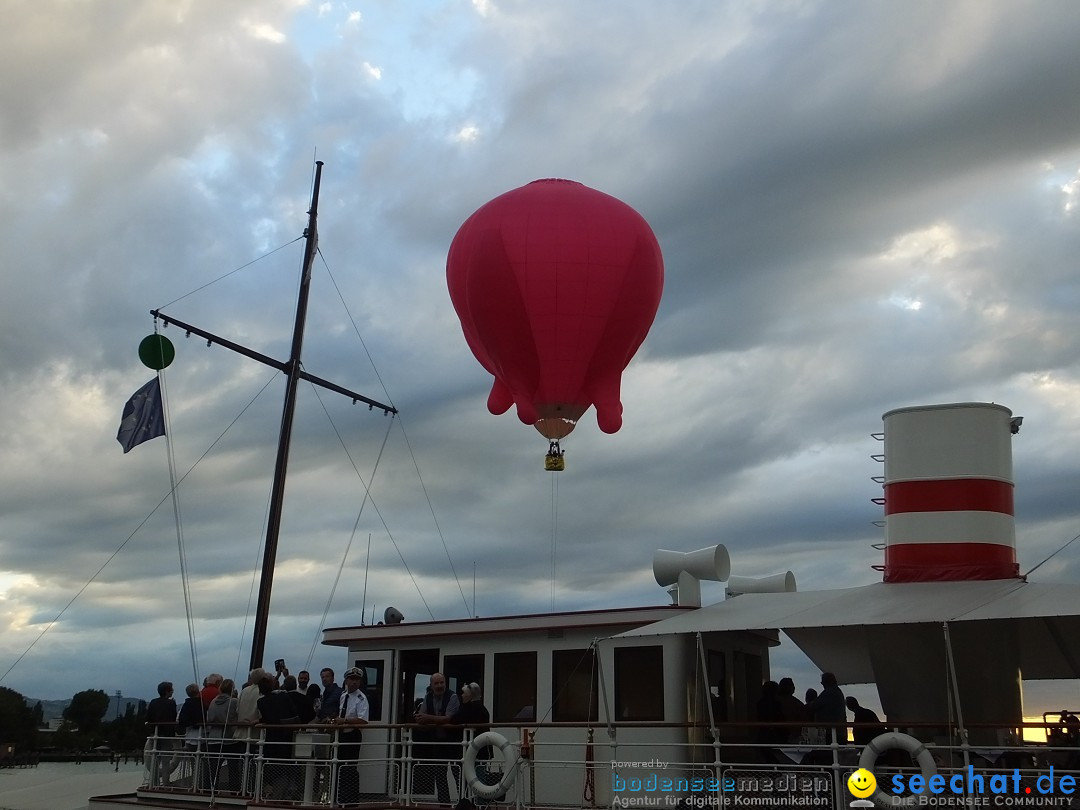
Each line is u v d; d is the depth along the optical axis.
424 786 15.77
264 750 16.89
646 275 23.19
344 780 16.16
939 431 16.16
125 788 24.19
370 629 18.88
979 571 15.41
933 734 14.80
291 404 26.55
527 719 17.03
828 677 14.84
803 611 14.41
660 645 16.17
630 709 16.23
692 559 16.62
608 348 23.08
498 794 14.72
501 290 22.81
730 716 16.95
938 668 15.23
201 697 18.62
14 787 24.66
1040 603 13.12
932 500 15.96
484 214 23.61
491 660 17.69
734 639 17.58
